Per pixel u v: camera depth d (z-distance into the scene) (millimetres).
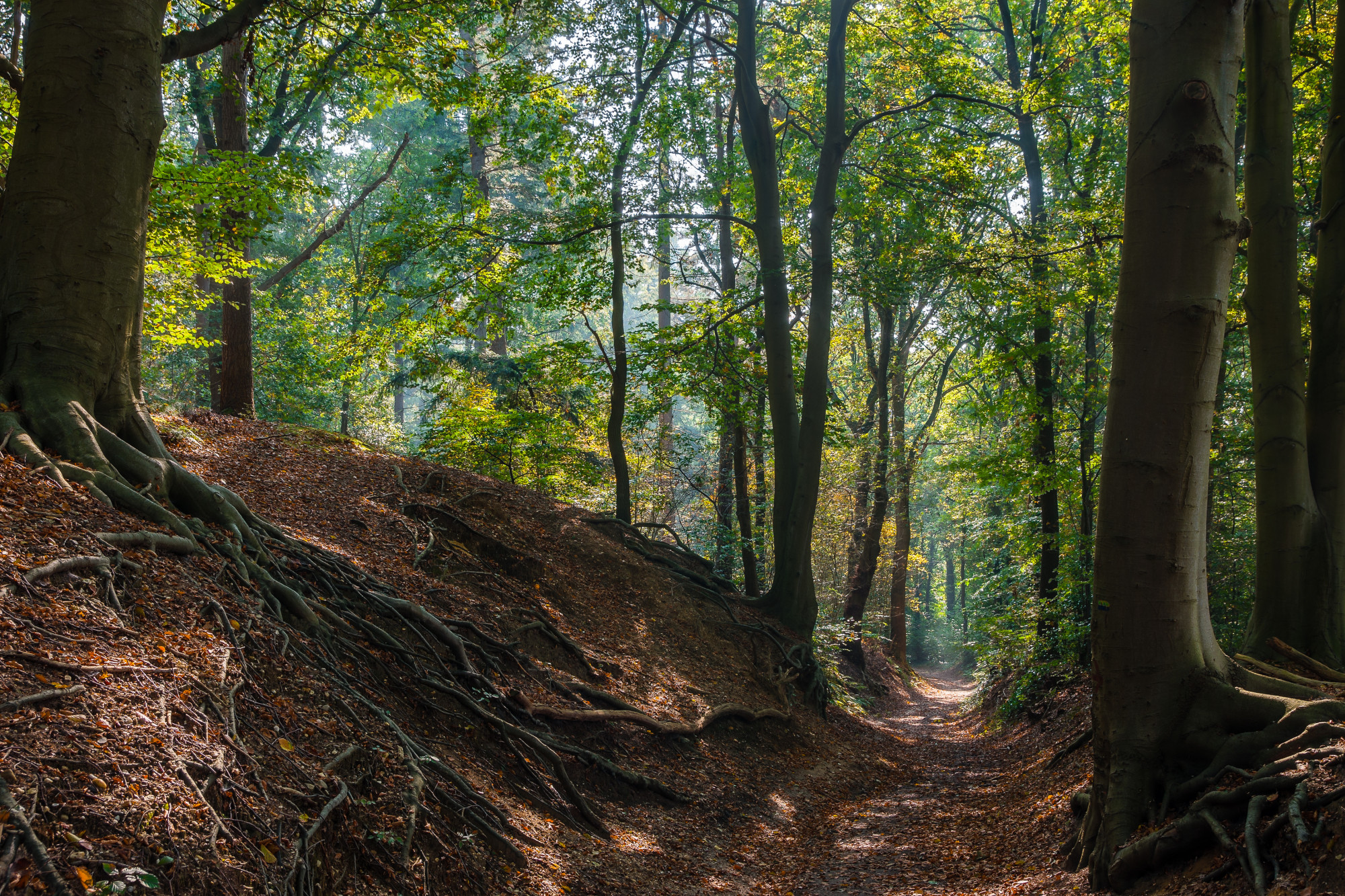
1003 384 21016
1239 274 15031
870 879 7887
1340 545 7957
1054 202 17609
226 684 5043
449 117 33375
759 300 17750
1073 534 16375
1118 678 6250
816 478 17156
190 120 26719
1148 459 6121
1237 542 15047
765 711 13242
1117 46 17047
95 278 6840
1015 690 17594
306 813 4676
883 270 17875
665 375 18375
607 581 13742
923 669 45531
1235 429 15492
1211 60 5953
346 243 32188
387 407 29844
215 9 11141
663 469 24453
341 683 6281
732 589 18062
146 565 5645
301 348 25016
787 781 11766
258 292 23453
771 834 9445
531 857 6500
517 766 7770
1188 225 5992
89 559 5102
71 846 3322
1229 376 17688
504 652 9391
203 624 5500
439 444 20094
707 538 23781
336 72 13461
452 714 7609
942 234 18266
